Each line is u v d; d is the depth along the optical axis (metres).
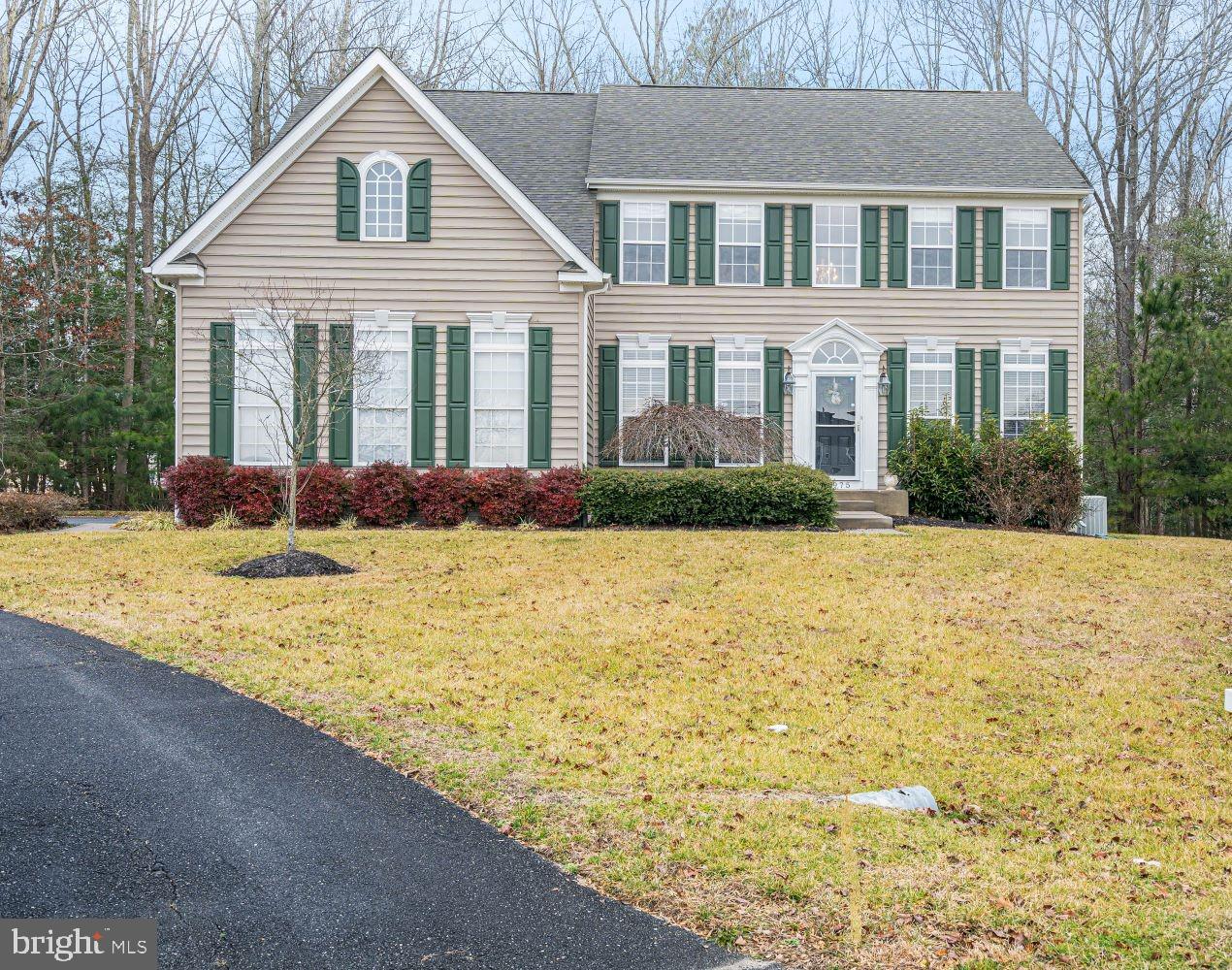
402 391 18.11
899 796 6.56
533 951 4.63
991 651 10.27
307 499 17.42
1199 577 13.88
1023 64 38.53
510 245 18.12
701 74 39.12
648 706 8.34
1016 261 21.69
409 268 18.03
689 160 21.72
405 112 18.03
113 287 34.94
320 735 7.30
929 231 21.62
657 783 6.64
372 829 5.82
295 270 17.91
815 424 21.39
